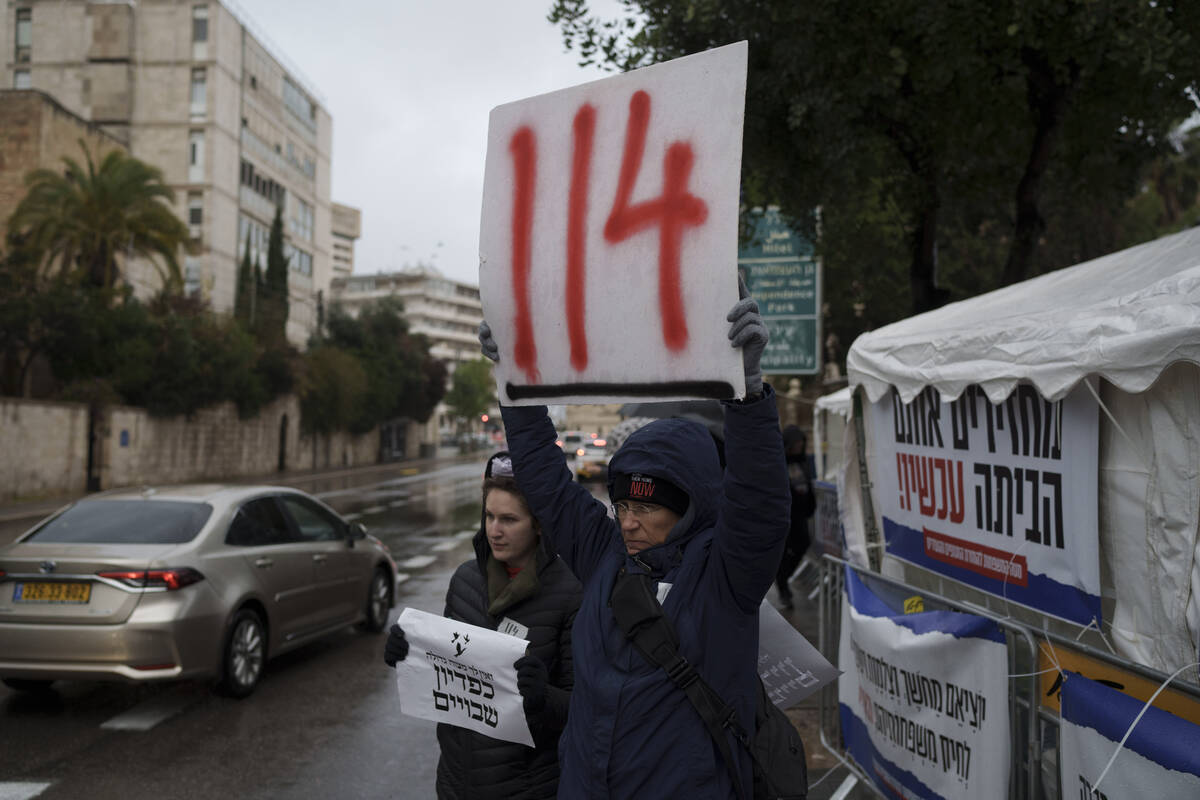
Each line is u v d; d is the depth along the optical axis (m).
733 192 1.78
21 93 37.22
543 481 2.33
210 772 5.04
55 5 50.53
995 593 4.21
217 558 6.46
